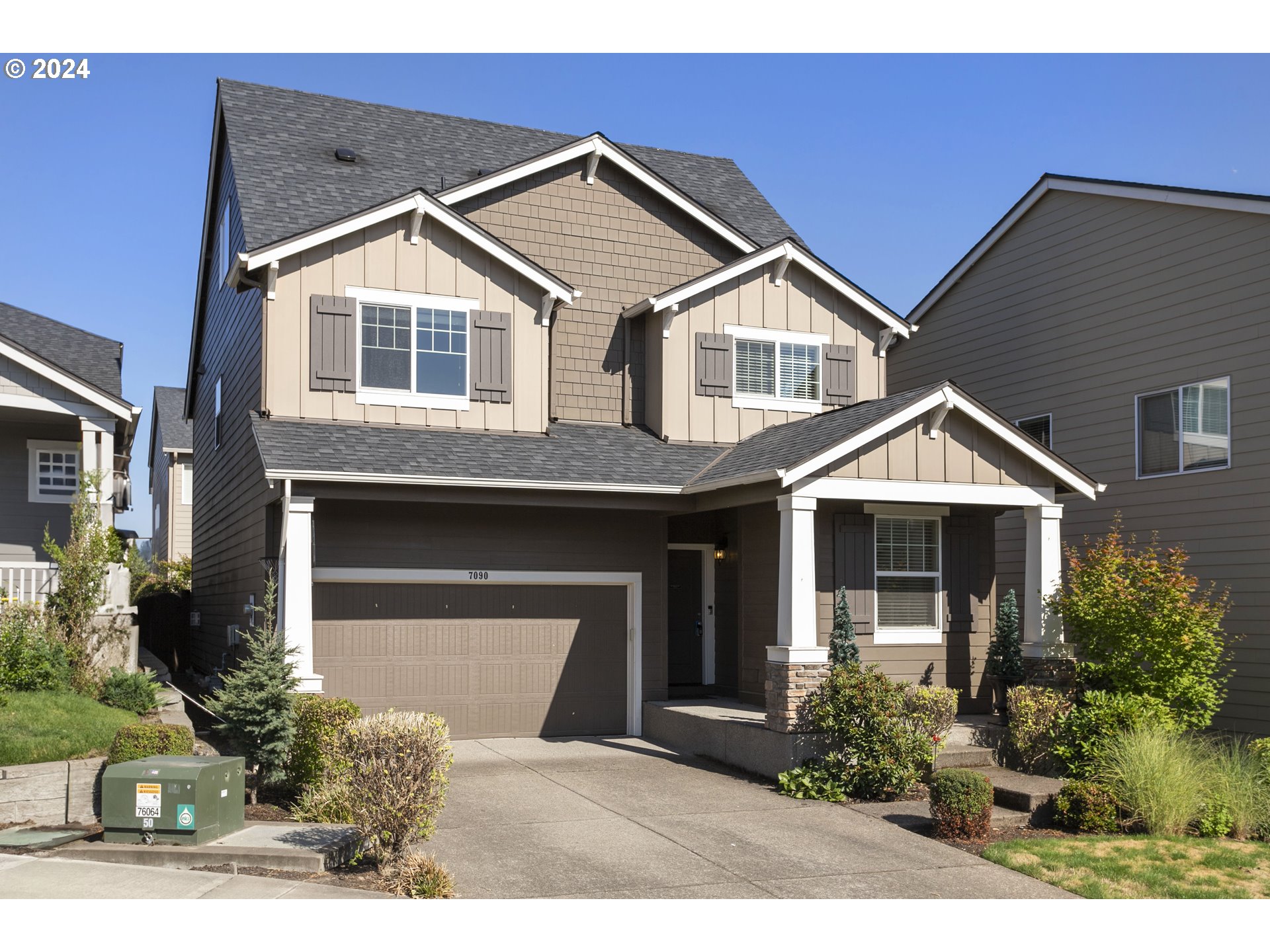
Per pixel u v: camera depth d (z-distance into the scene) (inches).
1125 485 685.3
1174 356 653.9
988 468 574.2
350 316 606.9
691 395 687.1
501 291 647.1
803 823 444.5
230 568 745.0
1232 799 458.3
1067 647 582.6
